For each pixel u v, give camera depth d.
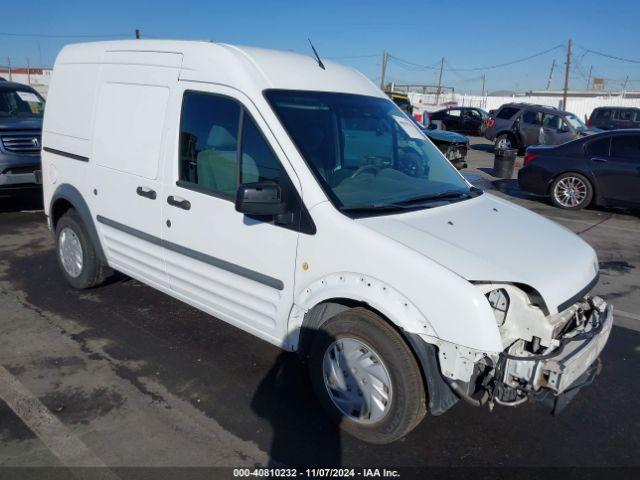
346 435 3.32
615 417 3.65
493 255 3.01
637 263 7.09
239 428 3.35
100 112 4.55
